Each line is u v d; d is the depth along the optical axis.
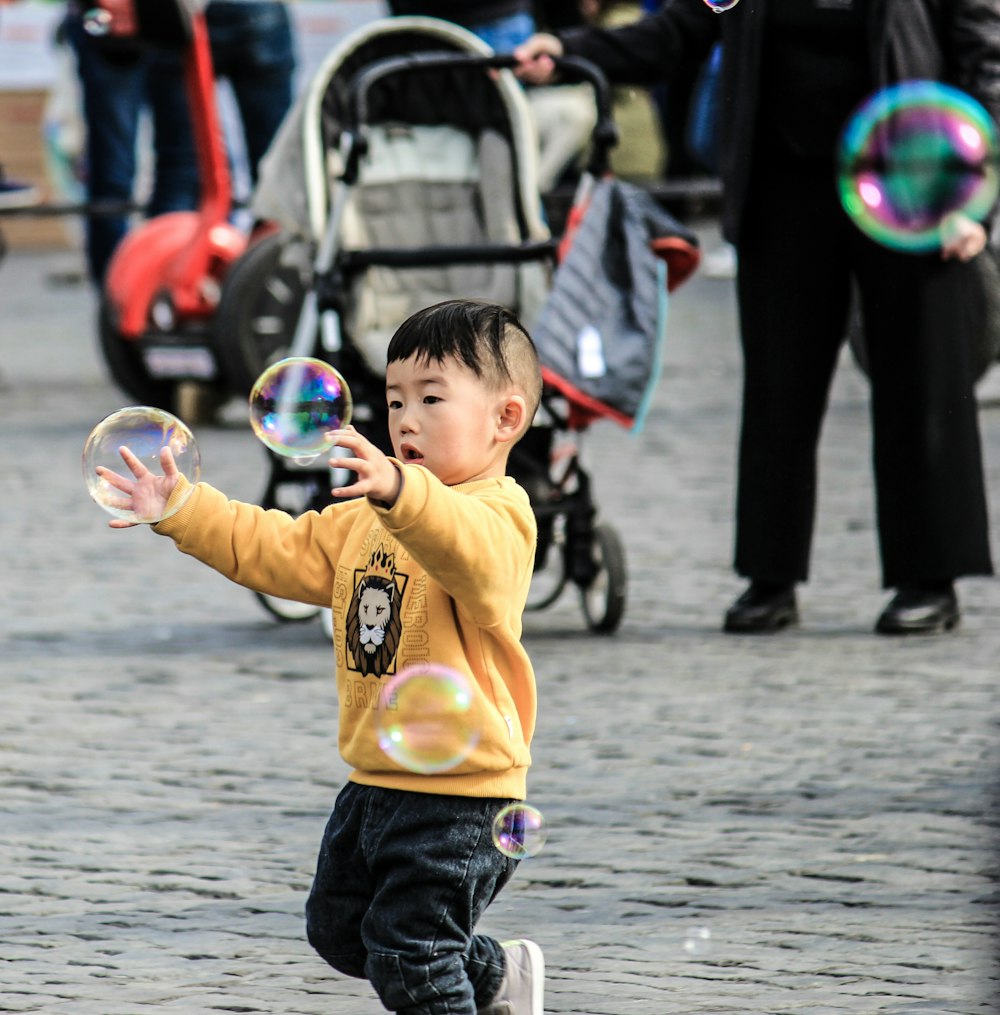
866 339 21.17
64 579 24.59
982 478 21.20
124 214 43.25
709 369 41.59
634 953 12.28
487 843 9.80
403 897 9.74
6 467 31.70
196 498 10.25
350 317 22.11
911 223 19.77
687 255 21.94
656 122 49.91
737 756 16.70
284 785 16.14
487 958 10.30
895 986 11.61
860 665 19.84
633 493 29.05
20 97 72.50
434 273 23.02
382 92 23.48
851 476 30.02
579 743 17.20
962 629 21.45
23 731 17.80
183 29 33.72
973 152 19.59
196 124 34.75
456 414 9.93
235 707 18.66
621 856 14.18
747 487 21.44
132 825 15.09
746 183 20.91
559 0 46.34
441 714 9.74
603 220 21.25
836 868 13.82
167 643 21.41
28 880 13.84
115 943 12.62
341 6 60.25
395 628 9.97
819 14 20.36
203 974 12.09
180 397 35.91
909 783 15.82
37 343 49.28
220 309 32.69
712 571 24.48
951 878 13.54
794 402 21.20
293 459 11.44
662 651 20.69
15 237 76.12
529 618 22.69
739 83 20.80
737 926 12.73
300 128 22.59
